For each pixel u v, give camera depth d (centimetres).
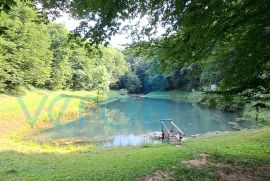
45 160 1495
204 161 1243
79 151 1920
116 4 718
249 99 1109
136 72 10175
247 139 1841
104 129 3278
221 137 2105
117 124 3638
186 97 7275
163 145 1973
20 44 4462
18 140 2444
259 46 945
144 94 9394
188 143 2002
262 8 789
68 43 809
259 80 1030
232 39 959
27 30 4556
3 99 3891
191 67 1188
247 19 830
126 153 1627
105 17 732
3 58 4016
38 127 3209
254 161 1284
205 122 3653
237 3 776
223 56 1062
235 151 1513
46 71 5456
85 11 719
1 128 2647
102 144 2525
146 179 1012
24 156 1614
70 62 6969
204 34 853
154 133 3031
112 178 1030
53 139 2684
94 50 808
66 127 3325
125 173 1088
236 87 1074
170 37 922
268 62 1016
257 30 891
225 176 1060
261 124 2898
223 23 830
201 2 730
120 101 6812
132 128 3362
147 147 1908
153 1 769
